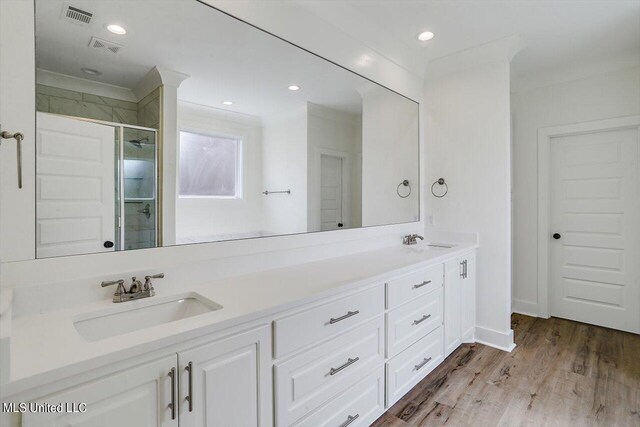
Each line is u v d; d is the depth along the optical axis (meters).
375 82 2.54
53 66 1.19
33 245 1.12
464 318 2.64
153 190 1.46
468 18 2.26
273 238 1.90
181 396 0.98
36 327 1.01
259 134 1.88
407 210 2.96
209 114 1.67
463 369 2.35
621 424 1.76
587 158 3.21
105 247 1.30
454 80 2.94
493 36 2.51
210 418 1.05
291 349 1.29
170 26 1.50
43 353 0.83
